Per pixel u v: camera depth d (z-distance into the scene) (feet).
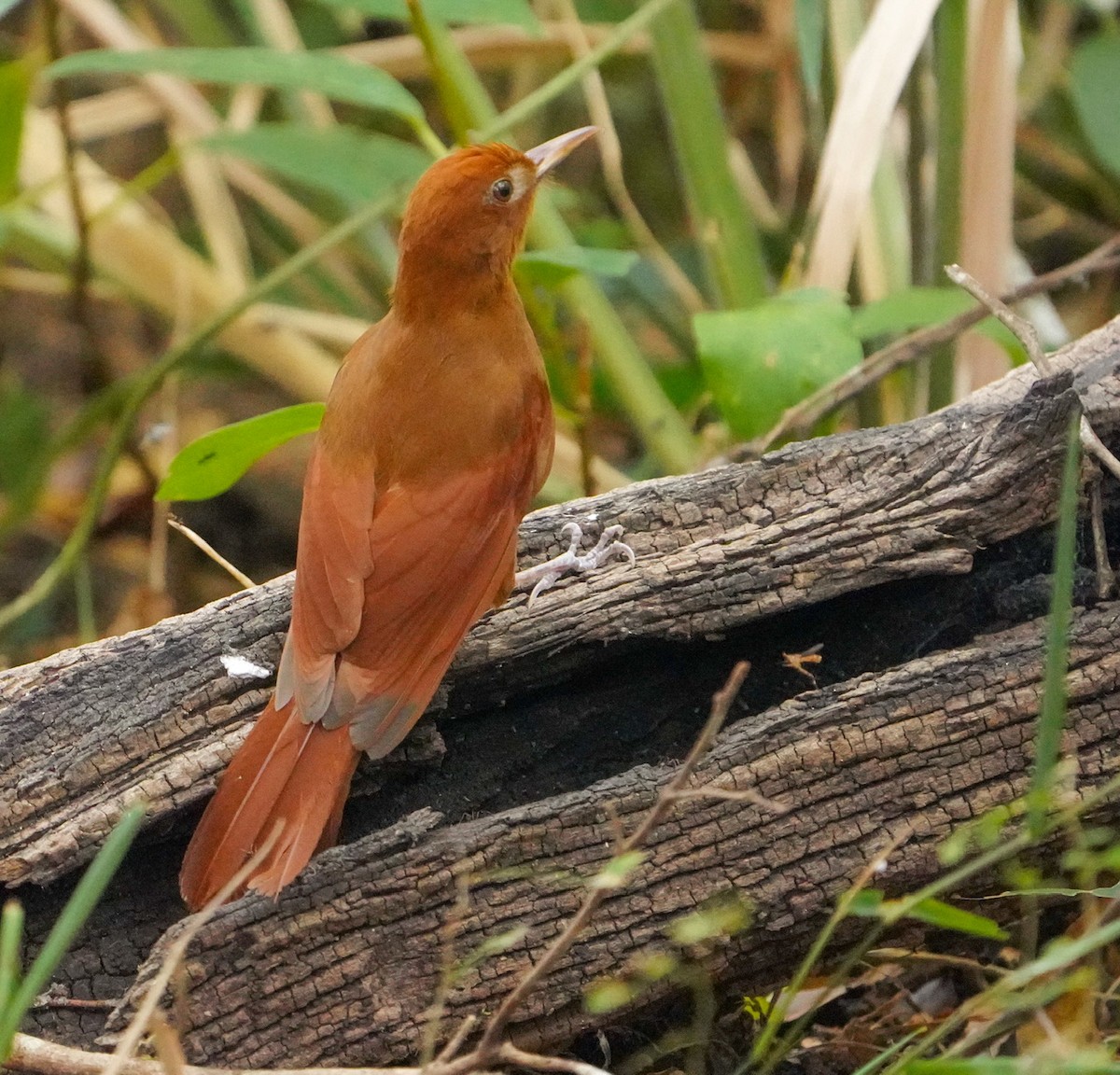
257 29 38.68
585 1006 19.48
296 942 19.15
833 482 21.65
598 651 21.20
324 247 32.76
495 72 47.65
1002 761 19.79
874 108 29.99
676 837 19.62
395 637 20.13
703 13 47.83
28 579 42.11
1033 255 45.39
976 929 16.93
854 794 19.77
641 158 47.26
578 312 32.96
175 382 38.88
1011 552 21.38
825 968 20.71
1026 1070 15.19
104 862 15.16
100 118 41.24
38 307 49.96
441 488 21.03
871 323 26.73
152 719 20.75
